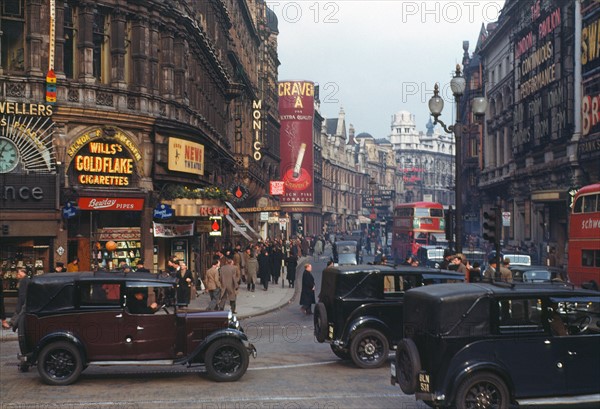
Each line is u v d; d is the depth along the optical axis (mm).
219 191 32344
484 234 18203
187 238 31703
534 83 53062
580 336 10227
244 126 57906
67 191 24984
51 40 24578
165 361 13383
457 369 9875
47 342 13070
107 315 13328
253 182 63094
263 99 75688
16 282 23969
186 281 22250
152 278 13672
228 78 47656
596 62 41594
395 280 15156
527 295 10188
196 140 32938
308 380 13430
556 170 48031
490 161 72250
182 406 11289
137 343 13375
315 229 114625
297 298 32688
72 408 11164
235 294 24062
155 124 28438
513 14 60406
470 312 10008
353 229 149250
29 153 24500
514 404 9992
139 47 28062
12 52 24469
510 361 9992
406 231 52875
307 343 18156
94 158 26531
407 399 11734
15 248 24188
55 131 24953
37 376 13883
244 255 37031
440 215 51438
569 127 45125
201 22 38094
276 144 84000
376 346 14734
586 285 11125
